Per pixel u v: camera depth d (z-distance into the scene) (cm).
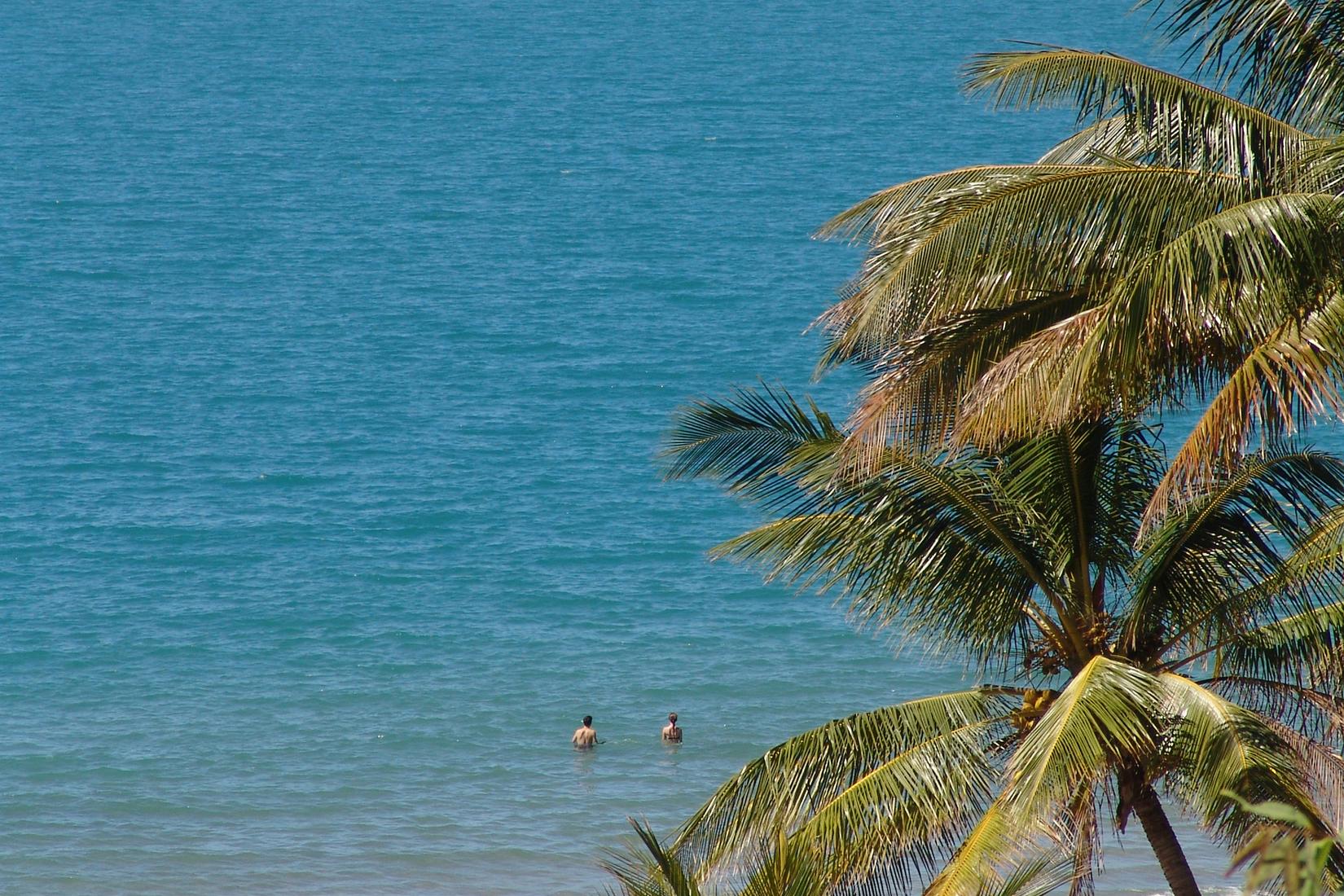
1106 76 4791
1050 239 4675
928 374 4853
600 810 12725
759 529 5734
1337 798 4888
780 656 16338
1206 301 4153
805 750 5509
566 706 15012
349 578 19200
